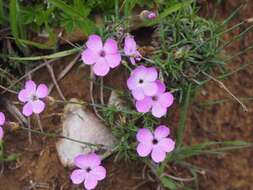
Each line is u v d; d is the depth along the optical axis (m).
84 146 0.25
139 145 0.24
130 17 0.26
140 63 0.26
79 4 0.25
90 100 0.26
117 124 0.25
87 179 0.24
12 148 0.26
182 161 0.26
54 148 0.26
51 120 0.26
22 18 0.26
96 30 0.26
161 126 0.24
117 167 0.26
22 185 0.25
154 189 0.26
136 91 0.23
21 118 0.26
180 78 0.26
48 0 0.25
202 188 0.26
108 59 0.24
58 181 0.25
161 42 0.26
